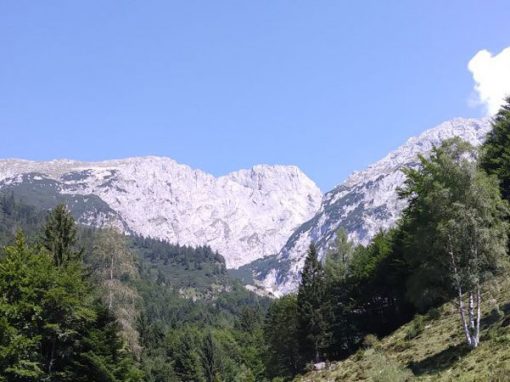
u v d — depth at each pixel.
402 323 65.31
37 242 49.78
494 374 27.80
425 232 38.44
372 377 38.47
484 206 36.28
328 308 74.12
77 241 51.28
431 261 38.31
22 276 41.38
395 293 66.69
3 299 39.44
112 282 53.12
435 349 39.94
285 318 86.56
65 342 44.69
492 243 35.84
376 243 81.06
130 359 48.00
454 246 36.34
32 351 40.28
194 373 112.44
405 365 39.09
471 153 38.56
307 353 75.50
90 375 44.41
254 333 163.00
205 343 120.62
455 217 36.41
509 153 61.94
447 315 48.34
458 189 36.91
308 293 75.62
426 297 40.12
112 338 46.97
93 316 45.00
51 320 42.41
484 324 39.41
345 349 73.06
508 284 44.22
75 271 46.44
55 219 50.38
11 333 37.47
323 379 50.38
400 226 68.56
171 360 127.50
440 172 37.97
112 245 55.75
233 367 130.50
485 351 32.91
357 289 75.44
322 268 79.75
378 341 57.09
